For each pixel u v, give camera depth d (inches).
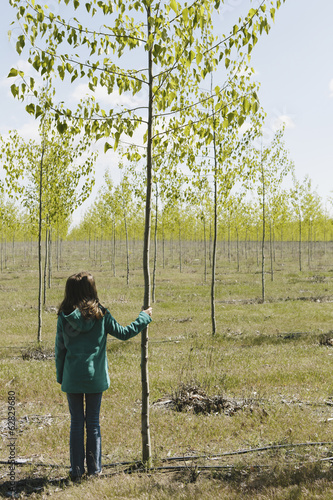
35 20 164.6
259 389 306.8
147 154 194.4
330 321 636.1
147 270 193.0
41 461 203.0
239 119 185.6
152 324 647.1
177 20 177.6
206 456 196.2
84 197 585.0
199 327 617.9
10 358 469.1
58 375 177.2
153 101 202.7
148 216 193.2
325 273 1346.0
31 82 165.2
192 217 1541.6
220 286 1106.1
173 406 284.8
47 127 521.7
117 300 895.1
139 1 180.1
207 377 329.4
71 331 171.5
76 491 158.1
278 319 660.1
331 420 240.5
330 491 141.2
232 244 3292.3
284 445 197.5
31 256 2461.9
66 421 262.4
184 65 187.9
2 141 535.5
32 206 599.8
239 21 174.6
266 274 1378.0
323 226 2097.7
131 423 251.8
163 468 185.2
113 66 189.3
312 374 345.4
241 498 142.8
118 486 160.2
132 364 404.5
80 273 177.5
